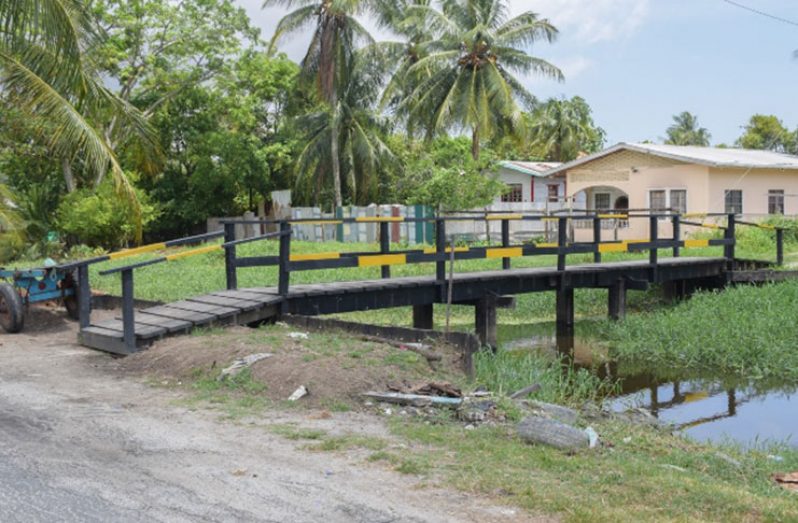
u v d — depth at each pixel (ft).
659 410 33.63
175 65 115.75
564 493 16.21
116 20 110.63
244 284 58.39
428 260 41.65
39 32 42.37
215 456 18.66
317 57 111.96
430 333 30.96
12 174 111.04
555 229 103.60
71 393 25.57
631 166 97.55
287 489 16.31
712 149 105.50
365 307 39.75
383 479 17.01
